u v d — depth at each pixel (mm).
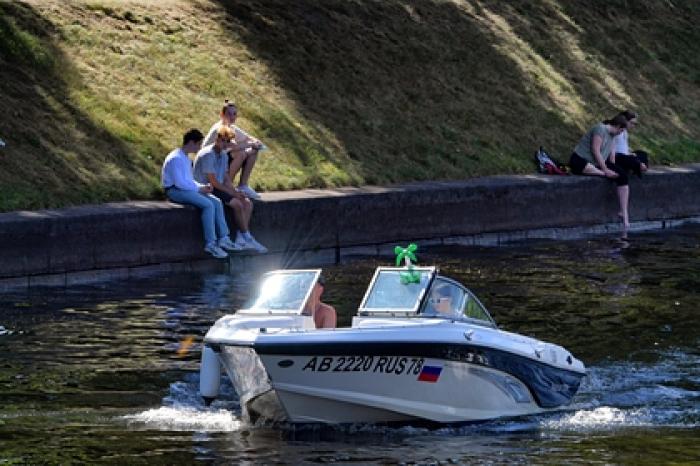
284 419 17859
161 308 25312
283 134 35875
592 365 21797
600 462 16281
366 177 35750
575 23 50250
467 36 45625
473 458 16422
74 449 16469
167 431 17484
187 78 36156
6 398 18844
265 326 18062
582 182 38469
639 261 32656
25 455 16172
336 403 17672
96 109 33062
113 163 31547
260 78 37781
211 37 38344
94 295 26531
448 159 38688
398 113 39750
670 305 26828
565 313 25781
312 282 18672
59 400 18844
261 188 33094
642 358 22328
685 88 50312
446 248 34500
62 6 36250
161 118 34125
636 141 44719
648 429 18172
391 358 17656
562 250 34500
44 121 31688
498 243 35938
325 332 17406
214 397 18375
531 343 19375
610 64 48938
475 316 19250
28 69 33156
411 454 16578
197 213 30078
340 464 16000
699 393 20281
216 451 16531
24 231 27297
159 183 31625
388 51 42438
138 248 29125
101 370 20531
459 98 42094
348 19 42875
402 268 18906
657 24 53562
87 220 28203
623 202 39094
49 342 22250
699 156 45656
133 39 36469
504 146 40719
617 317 25516
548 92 45031
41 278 27625
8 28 33781
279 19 40812
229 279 29000
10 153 30078
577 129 43812
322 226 32562
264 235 31422
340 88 39344
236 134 31641
